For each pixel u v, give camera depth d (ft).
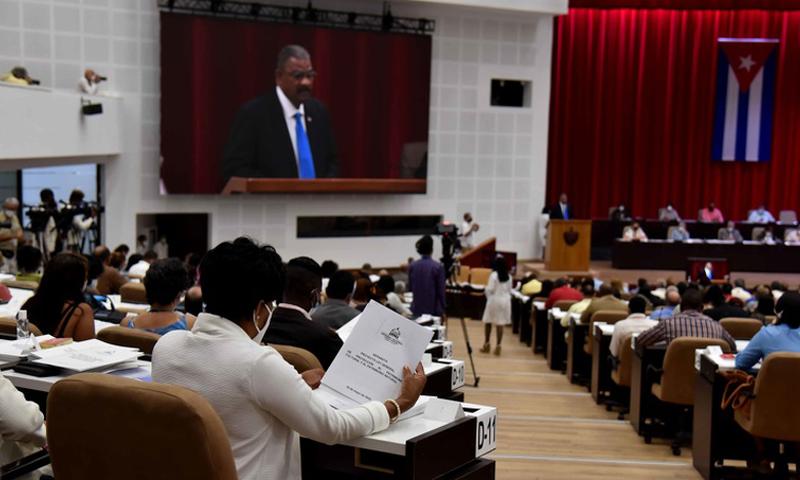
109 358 10.57
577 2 69.05
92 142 47.75
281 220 60.39
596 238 68.59
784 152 71.67
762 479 18.92
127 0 53.93
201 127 55.62
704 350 20.16
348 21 59.41
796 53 70.74
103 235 54.65
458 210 65.36
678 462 21.18
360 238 62.90
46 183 52.29
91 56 53.06
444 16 63.31
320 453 9.83
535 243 68.13
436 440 8.98
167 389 7.31
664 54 71.00
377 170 60.90
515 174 66.85
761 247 64.49
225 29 55.52
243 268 8.13
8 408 8.74
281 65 57.16
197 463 7.21
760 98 70.79
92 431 7.56
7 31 50.60
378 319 9.11
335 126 59.16
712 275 58.54
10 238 34.65
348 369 8.94
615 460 21.20
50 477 9.58
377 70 60.13
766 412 17.13
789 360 16.80
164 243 58.75
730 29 70.59
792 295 17.75
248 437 7.93
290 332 12.77
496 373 33.88
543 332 38.83
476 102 65.00
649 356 23.18
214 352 7.99
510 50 65.57
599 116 71.31
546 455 21.45
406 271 54.34
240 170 56.75
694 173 72.33
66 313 14.64
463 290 49.73
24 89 38.19
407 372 9.05
